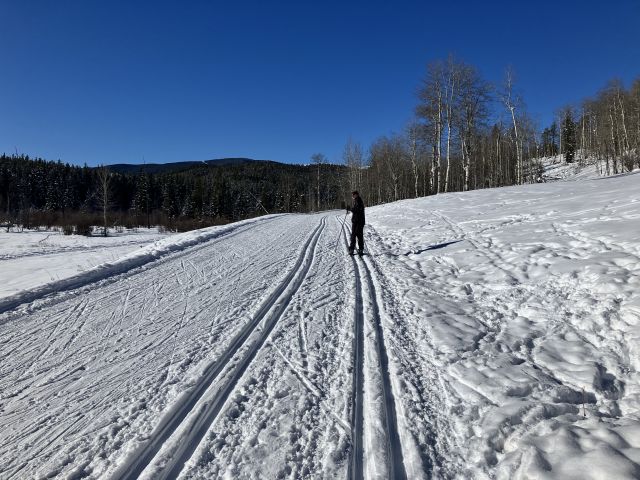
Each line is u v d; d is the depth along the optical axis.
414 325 5.71
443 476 2.86
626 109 45.38
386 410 3.68
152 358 4.87
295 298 7.13
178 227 41.88
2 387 4.27
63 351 5.14
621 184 15.55
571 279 6.29
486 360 4.47
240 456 3.10
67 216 43.94
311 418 3.57
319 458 3.07
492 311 5.98
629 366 3.96
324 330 5.59
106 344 5.34
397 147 54.88
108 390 4.15
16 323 6.15
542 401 3.59
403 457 3.07
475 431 3.32
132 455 3.12
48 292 7.71
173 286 8.23
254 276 8.92
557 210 11.82
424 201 23.34
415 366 4.50
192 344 5.26
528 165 51.50
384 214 21.03
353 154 60.41
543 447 2.84
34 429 3.53
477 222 13.02
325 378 4.27
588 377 3.85
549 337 4.87
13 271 12.92
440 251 10.15
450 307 6.35
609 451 2.57
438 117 32.31
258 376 4.34
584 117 62.06
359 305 6.70
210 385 4.17
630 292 5.24
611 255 6.73
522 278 6.97
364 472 2.92
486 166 51.44
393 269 9.13
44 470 3.00
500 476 2.74
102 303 7.13
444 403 3.78
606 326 4.73
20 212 41.84
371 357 4.72
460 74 31.91
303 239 14.55
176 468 2.98
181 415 3.66
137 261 10.47
